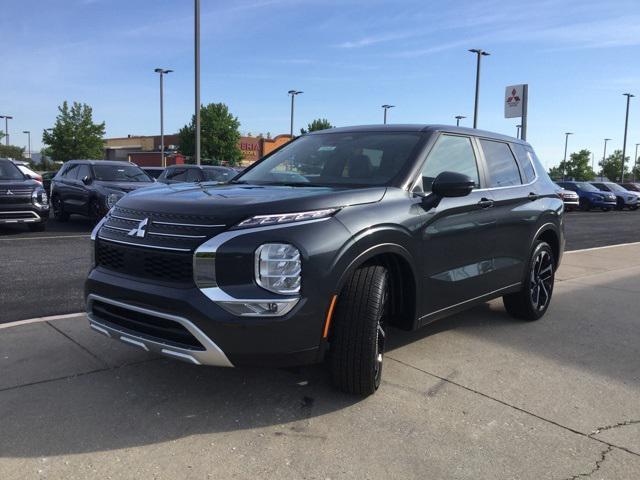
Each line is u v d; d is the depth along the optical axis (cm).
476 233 452
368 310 341
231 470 284
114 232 359
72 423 328
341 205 343
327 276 321
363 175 409
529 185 552
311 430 325
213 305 306
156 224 334
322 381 392
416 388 388
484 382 403
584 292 720
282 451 302
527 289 545
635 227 1942
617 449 314
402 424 335
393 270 388
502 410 359
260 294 307
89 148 5247
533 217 538
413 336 508
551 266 590
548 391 391
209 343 307
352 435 321
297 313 312
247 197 341
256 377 397
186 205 336
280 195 345
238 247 307
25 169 1312
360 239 338
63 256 914
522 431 332
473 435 325
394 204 374
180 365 417
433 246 402
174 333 321
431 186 409
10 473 277
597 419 350
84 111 5244
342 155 438
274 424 332
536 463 297
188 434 318
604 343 503
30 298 618
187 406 353
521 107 2084
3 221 1170
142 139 8219
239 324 305
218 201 334
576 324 563
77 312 563
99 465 286
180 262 318
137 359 427
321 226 325
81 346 452
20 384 380
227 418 338
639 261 1018
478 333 522
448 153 448
